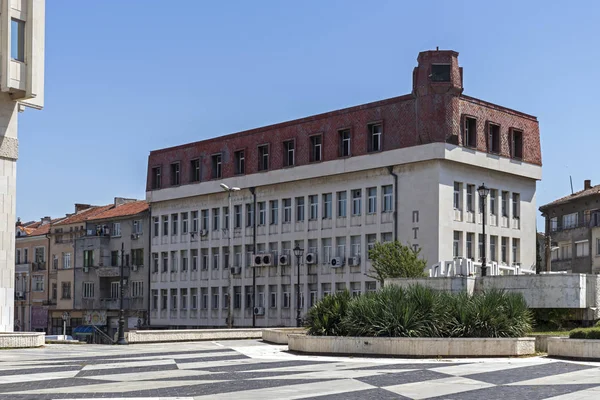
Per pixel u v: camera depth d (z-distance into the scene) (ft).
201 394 58.39
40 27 134.72
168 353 104.94
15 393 59.16
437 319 95.04
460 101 201.46
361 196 211.82
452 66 197.47
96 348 119.75
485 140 208.64
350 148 213.46
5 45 129.80
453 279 122.93
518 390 60.39
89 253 288.51
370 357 92.38
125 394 58.59
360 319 97.60
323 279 219.00
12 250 134.51
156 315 268.62
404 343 91.40
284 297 229.45
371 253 169.48
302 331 132.87
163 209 270.05
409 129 200.64
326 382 65.92
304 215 225.56
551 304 118.62
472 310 95.76
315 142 223.92
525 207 222.89
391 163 203.10
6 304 133.28
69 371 77.30
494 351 90.99
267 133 235.81
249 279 239.09
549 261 154.61
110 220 286.46
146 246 274.98
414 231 198.29
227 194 247.91
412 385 63.72
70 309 292.81
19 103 136.87
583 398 55.47
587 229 235.20
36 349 117.60
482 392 59.36
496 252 212.23
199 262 255.09
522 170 219.20
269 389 61.31
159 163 271.69
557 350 90.02
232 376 71.51
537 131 226.99
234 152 245.45
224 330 149.79
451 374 71.97
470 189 207.31
